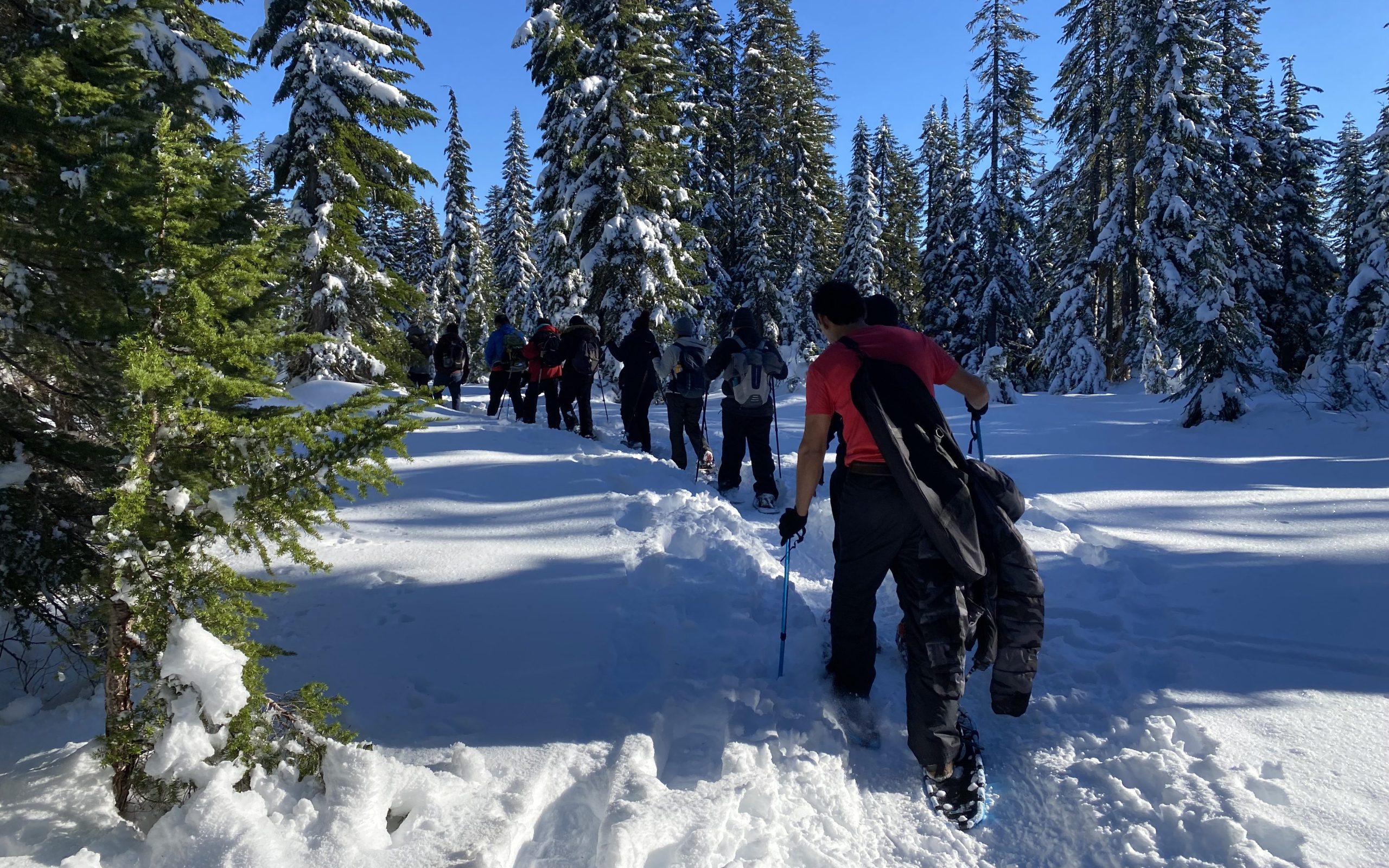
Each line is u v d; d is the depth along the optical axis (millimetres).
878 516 2803
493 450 7988
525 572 4430
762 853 2217
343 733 2305
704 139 24500
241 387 2146
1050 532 5566
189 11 7520
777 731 2881
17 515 2428
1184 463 8625
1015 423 13500
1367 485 7352
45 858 1978
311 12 12914
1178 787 2445
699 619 3932
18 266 2299
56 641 2658
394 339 13781
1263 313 20156
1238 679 3229
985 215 26016
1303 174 23594
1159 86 18391
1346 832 2223
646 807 2303
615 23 16938
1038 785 2660
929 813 2564
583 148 17438
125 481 1976
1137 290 21000
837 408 2928
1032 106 27984
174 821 1973
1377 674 3227
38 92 2432
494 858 2033
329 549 4820
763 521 6535
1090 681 3338
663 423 13500
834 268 32344
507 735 2746
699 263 19359
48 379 2572
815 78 34625
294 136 12953
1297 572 4453
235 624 2105
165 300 2174
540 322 12289
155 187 2197
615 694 3072
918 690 2666
